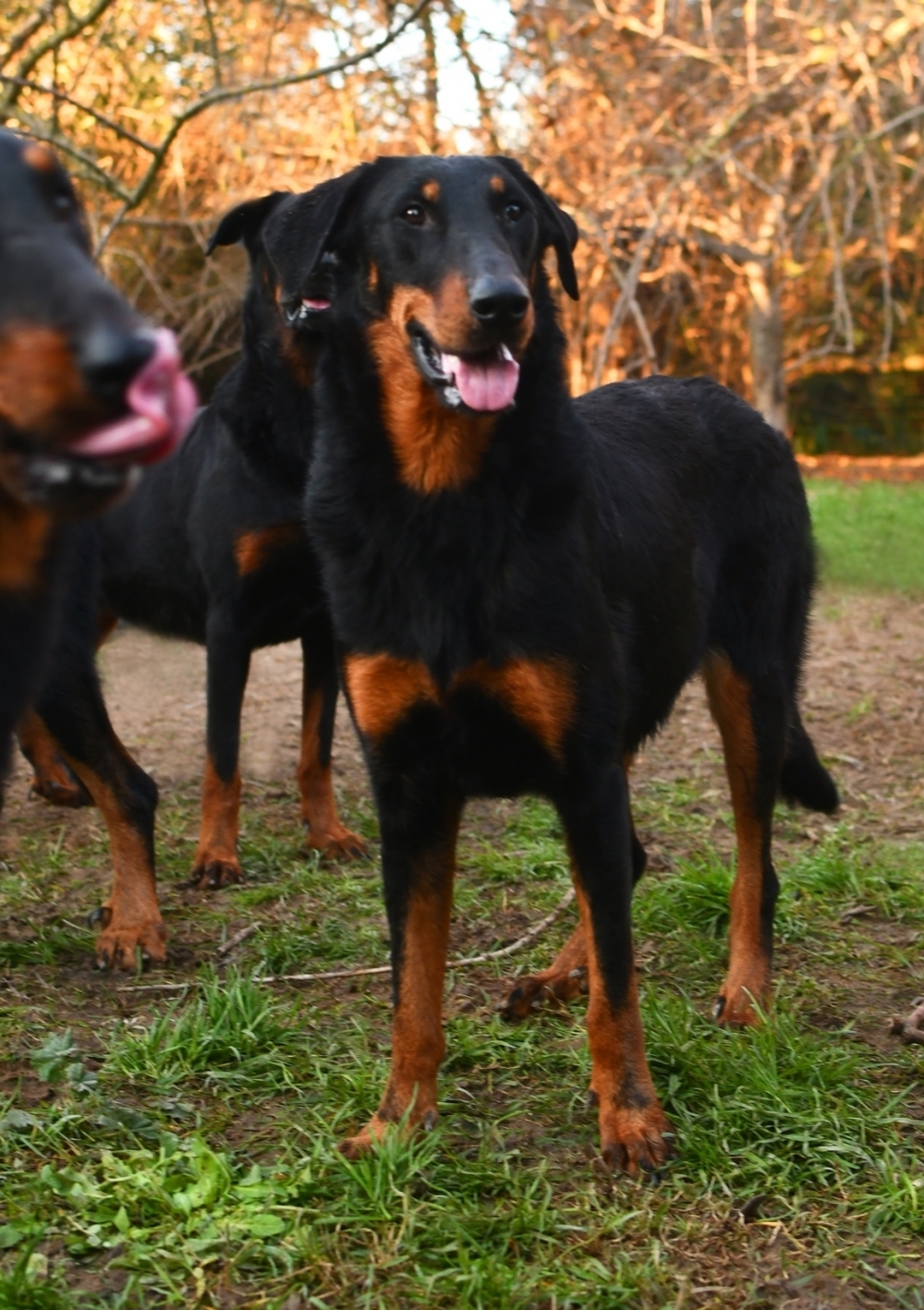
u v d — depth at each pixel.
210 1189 2.93
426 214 3.21
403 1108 3.22
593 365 15.09
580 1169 3.12
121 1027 3.79
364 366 3.25
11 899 4.86
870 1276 2.71
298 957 4.35
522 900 4.79
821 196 11.64
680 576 3.70
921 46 11.45
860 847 5.19
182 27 9.02
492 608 3.07
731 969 3.92
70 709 4.35
